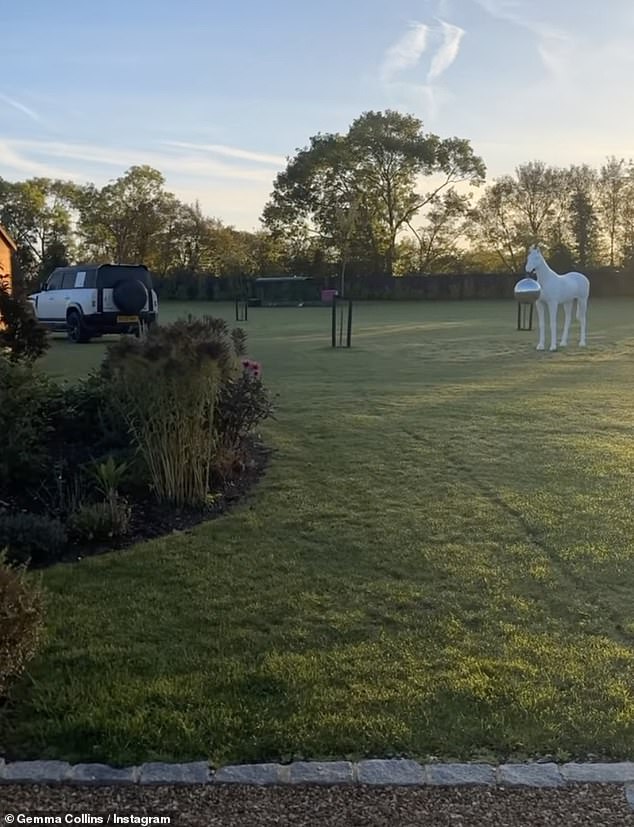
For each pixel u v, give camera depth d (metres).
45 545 4.36
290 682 3.01
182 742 2.60
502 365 14.15
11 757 2.57
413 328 24.80
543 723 2.71
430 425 8.09
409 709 2.81
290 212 54.50
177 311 38.53
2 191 54.69
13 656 2.76
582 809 2.28
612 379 11.96
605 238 52.62
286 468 6.29
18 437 5.42
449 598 3.81
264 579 4.05
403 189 54.03
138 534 4.76
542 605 3.73
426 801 2.31
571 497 5.46
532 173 52.66
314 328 25.33
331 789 2.37
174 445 5.24
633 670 3.09
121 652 3.26
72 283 19.33
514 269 54.62
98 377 6.77
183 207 56.44
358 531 4.79
